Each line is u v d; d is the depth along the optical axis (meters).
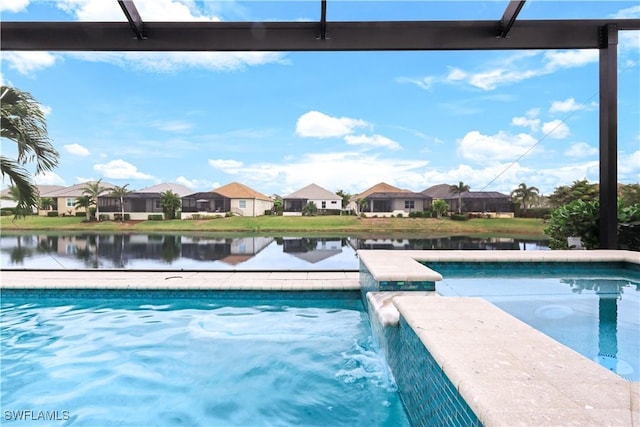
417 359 1.85
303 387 2.81
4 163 5.99
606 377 1.19
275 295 4.70
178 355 3.35
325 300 4.70
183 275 5.38
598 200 5.68
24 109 6.09
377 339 3.01
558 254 4.80
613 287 4.16
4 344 3.59
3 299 4.71
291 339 3.67
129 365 3.19
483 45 5.14
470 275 4.70
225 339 3.69
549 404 1.02
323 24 5.05
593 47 5.11
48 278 5.03
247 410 2.57
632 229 5.38
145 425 2.41
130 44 5.18
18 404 2.65
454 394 1.29
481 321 1.84
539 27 5.10
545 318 3.21
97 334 3.82
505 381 1.17
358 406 2.58
